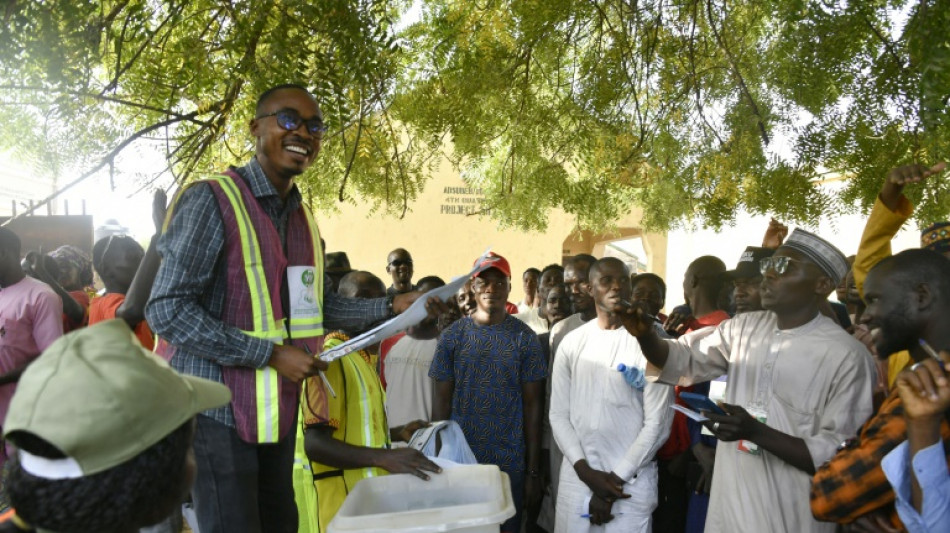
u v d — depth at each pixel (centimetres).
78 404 120
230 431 241
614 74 438
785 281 310
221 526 239
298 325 262
